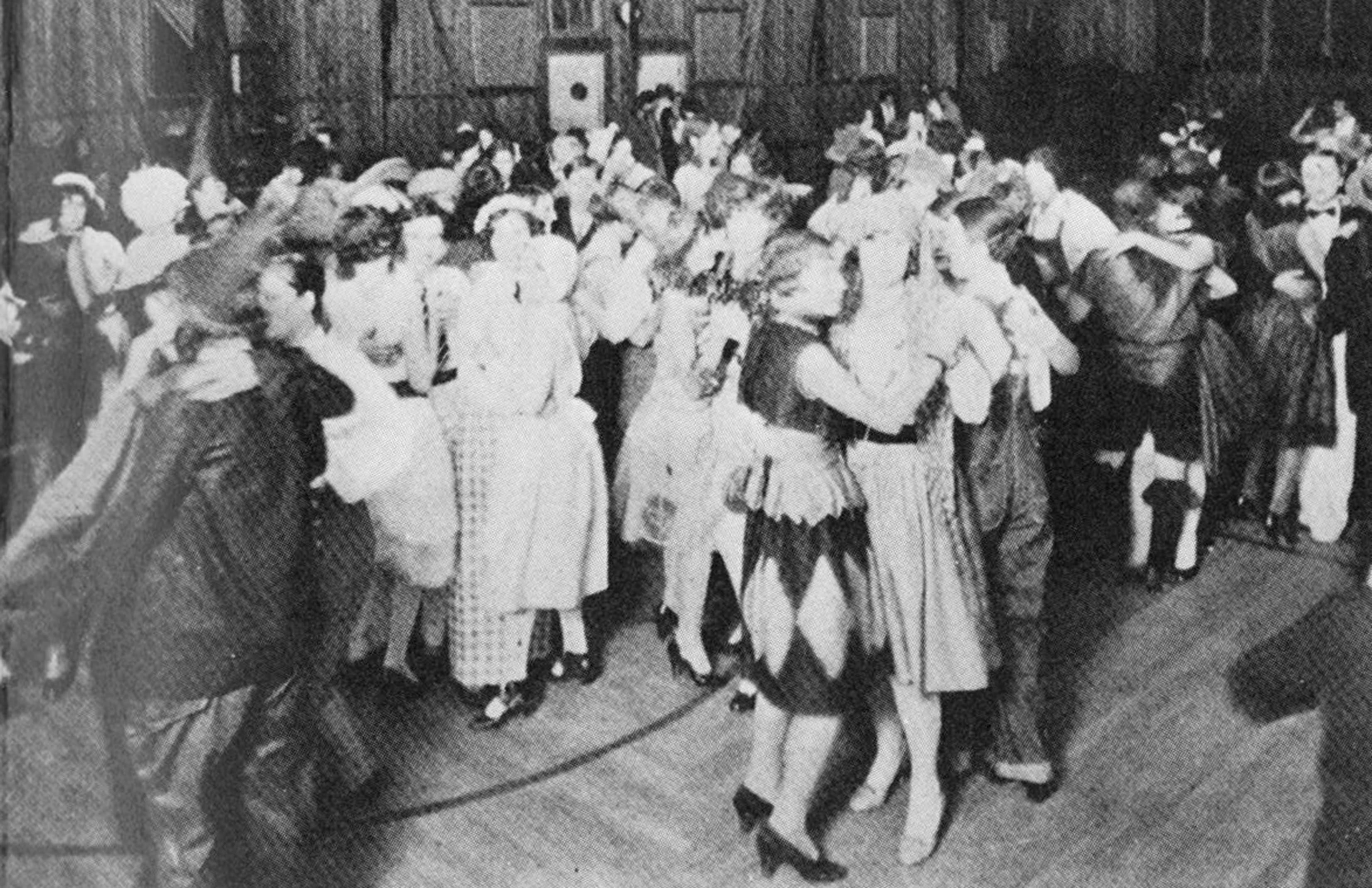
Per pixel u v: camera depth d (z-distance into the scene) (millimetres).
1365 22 9109
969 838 3623
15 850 2600
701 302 4508
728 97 12281
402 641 4488
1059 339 3760
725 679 4711
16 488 2635
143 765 2805
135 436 2717
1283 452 5742
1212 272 5156
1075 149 9555
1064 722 4262
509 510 4238
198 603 2793
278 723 3139
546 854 3578
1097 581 5484
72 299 2861
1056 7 10062
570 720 4414
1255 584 5348
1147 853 3516
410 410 4098
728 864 3541
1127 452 5531
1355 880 2160
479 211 5312
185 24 6156
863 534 3309
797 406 3197
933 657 3340
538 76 11320
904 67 11172
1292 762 3945
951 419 3375
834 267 3154
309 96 9344
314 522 3115
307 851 3498
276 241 3070
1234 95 9727
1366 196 4562
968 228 3682
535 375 4234
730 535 4340
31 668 2654
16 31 2930
